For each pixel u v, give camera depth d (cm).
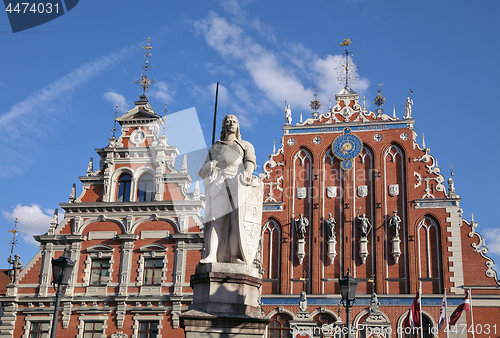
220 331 1114
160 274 3512
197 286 1173
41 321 3497
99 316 3459
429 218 3622
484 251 3472
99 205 3700
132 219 3656
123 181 3800
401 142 3828
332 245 3631
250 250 1203
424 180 3706
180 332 3353
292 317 3512
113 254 3600
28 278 3609
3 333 3478
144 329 3406
